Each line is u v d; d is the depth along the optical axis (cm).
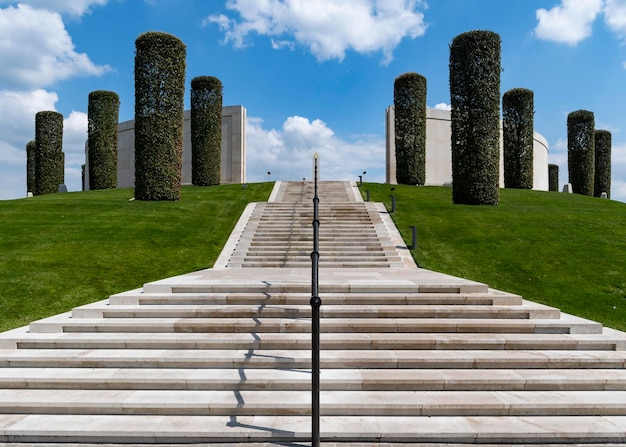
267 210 1669
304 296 653
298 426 406
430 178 3278
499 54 1917
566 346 540
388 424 410
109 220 1484
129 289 962
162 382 466
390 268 1127
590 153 3138
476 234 1388
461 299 654
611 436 397
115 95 3108
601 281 1009
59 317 627
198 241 1346
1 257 1076
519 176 2728
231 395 450
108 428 404
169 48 1923
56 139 3098
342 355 511
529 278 1042
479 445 394
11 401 437
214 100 2778
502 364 502
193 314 616
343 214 1608
